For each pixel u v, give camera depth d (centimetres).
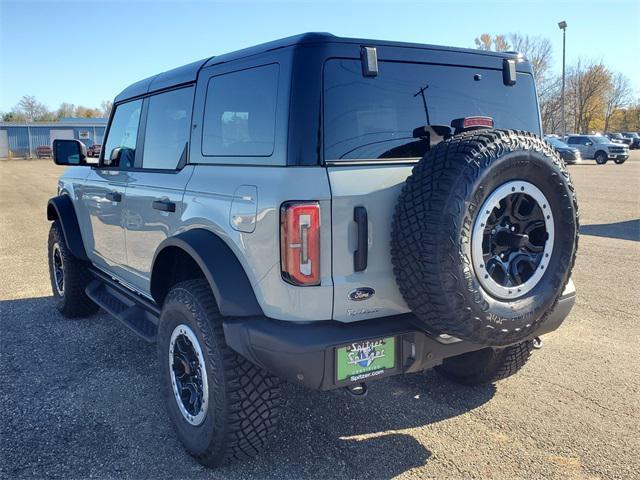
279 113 272
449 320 253
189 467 308
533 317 274
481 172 248
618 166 3353
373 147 283
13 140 5956
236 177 291
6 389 403
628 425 352
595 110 7581
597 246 942
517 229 276
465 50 328
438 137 307
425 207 249
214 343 288
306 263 256
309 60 270
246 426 289
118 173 438
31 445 329
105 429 348
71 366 445
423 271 250
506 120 346
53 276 581
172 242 316
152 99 404
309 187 257
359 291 267
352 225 263
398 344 275
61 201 545
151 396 392
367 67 279
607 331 524
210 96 331
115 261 454
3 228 1209
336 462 312
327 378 260
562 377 424
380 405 380
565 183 277
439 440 335
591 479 296
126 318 414
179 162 358
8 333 522
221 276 279
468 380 403
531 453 321
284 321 265
